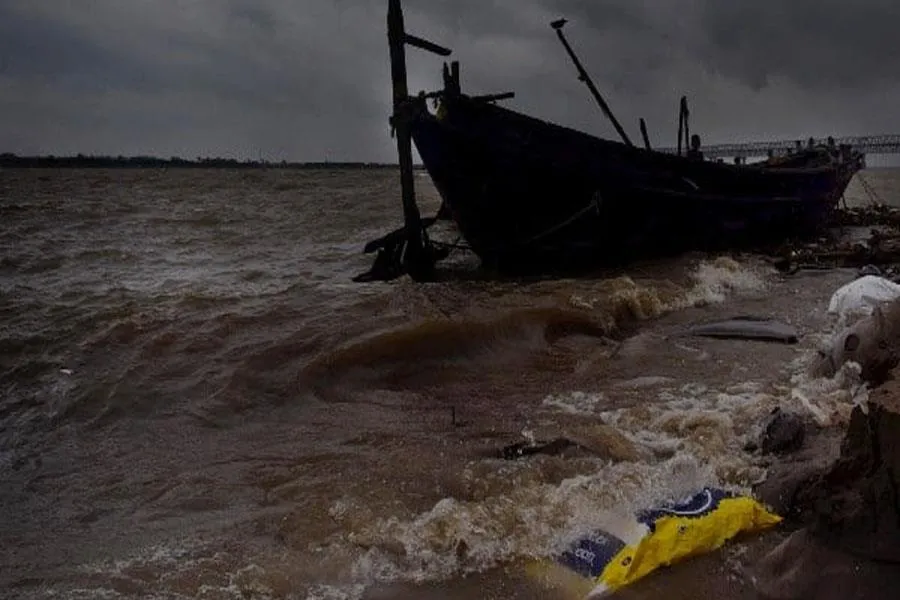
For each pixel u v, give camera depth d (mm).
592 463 5953
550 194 14953
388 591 4414
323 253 22328
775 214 18891
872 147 44000
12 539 5379
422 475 6047
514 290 13727
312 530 5195
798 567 3963
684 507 4730
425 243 16359
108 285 15797
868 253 16281
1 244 23734
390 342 9484
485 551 4746
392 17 14789
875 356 6777
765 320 10750
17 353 10070
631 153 15289
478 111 14180
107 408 8109
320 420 7652
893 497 3594
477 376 8984
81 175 118938
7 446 7266
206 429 7547
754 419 6508
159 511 5758
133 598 4461
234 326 10961
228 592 4488
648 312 12008
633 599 4137
